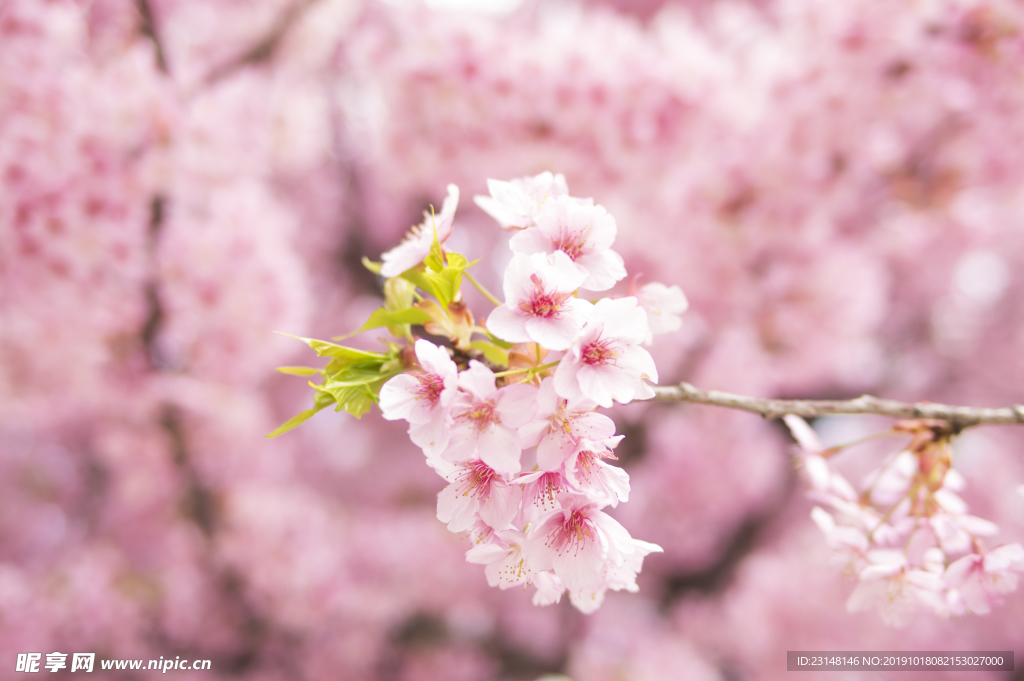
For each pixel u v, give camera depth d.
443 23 4.05
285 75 5.06
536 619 6.88
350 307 8.07
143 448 4.25
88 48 3.74
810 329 4.86
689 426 6.66
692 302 4.98
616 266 1.30
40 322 3.68
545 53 4.07
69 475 7.21
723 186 4.15
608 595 7.25
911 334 8.52
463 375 1.15
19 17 3.26
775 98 4.05
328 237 7.66
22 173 3.22
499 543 1.29
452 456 1.13
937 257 6.57
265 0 4.90
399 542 6.39
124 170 3.53
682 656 6.16
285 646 5.35
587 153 4.23
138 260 3.63
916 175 4.30
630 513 6.79
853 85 3.78
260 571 4.82
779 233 4.26
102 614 4.73
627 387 1.18
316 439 8.05
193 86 4.00
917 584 1.69
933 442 1.77
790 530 7.71
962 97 3.62
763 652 6.38
